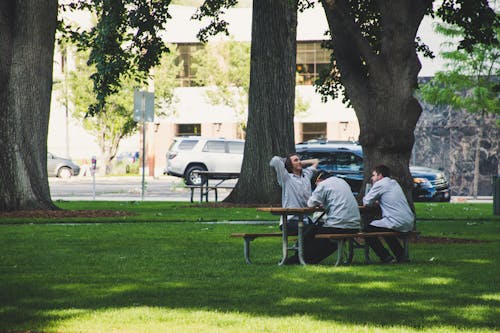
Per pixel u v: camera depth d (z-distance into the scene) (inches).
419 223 1055.6
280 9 1375.5
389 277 523.5
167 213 1173.1
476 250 710.5
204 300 426.6
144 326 354.3
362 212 648.4
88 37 1406.3
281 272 546.3
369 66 828.6
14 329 346.9
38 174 1145.4
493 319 374.6
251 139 1395.2
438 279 514.0
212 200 1711.4
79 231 872.3
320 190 590.9
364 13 1056.8
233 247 719.1
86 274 534.6
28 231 867.4
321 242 602.9
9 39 1133.7
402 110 823.7
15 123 1129.4
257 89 1389.0
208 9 1535.4
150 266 578.2
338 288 472.7
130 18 1358.3
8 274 533.6
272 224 989.8
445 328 351.6
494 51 1883.6
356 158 1581.0
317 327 351.6
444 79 1930.4
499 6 1630.2
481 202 1715.1
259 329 347.3
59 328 349.4
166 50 1405.0
